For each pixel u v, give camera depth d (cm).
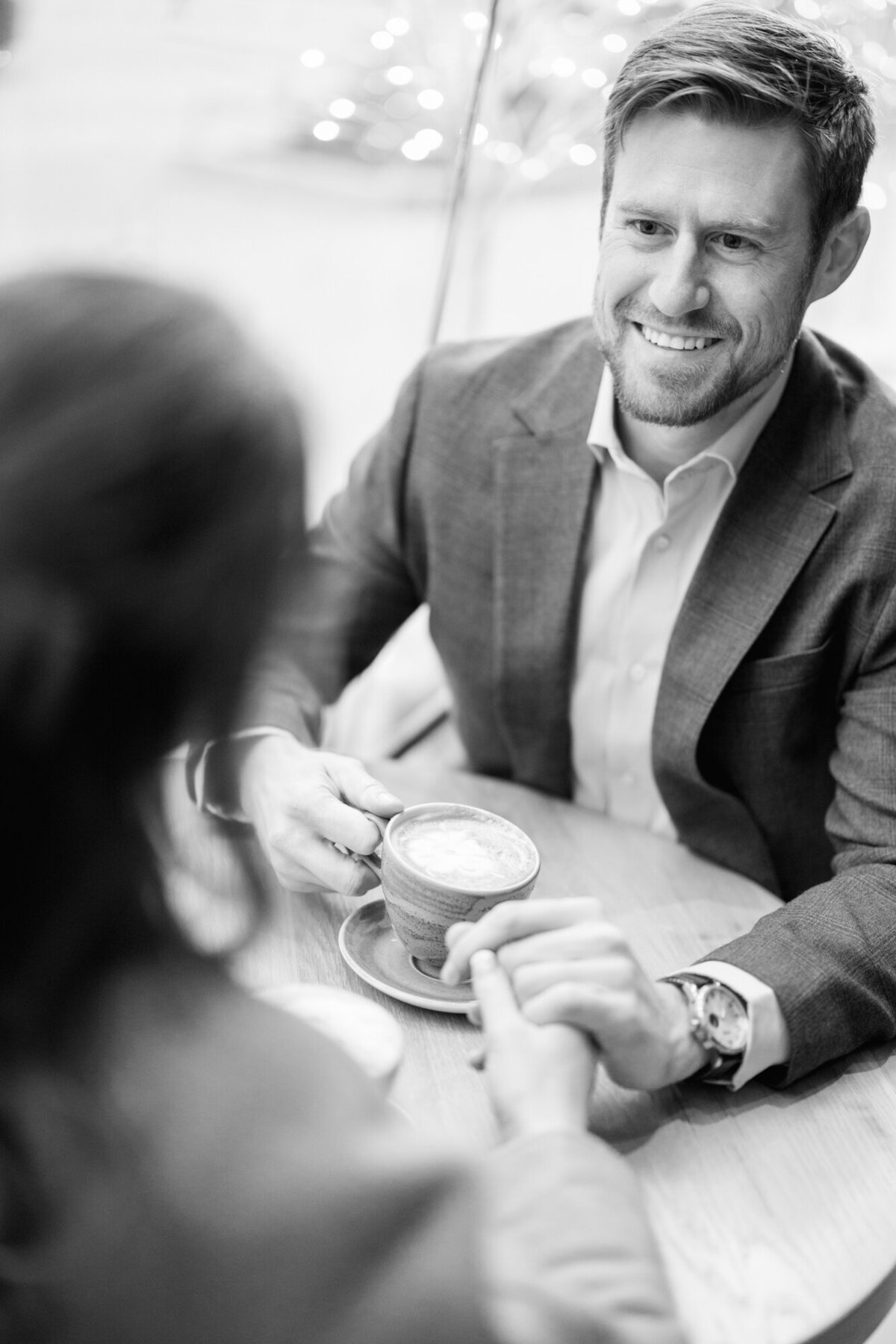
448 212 204
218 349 52
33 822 51
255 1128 54
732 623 143
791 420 144
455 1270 54
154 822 55
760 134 126
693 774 147
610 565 154
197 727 55
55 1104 52
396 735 206
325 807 115
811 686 143
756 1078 104
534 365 161
